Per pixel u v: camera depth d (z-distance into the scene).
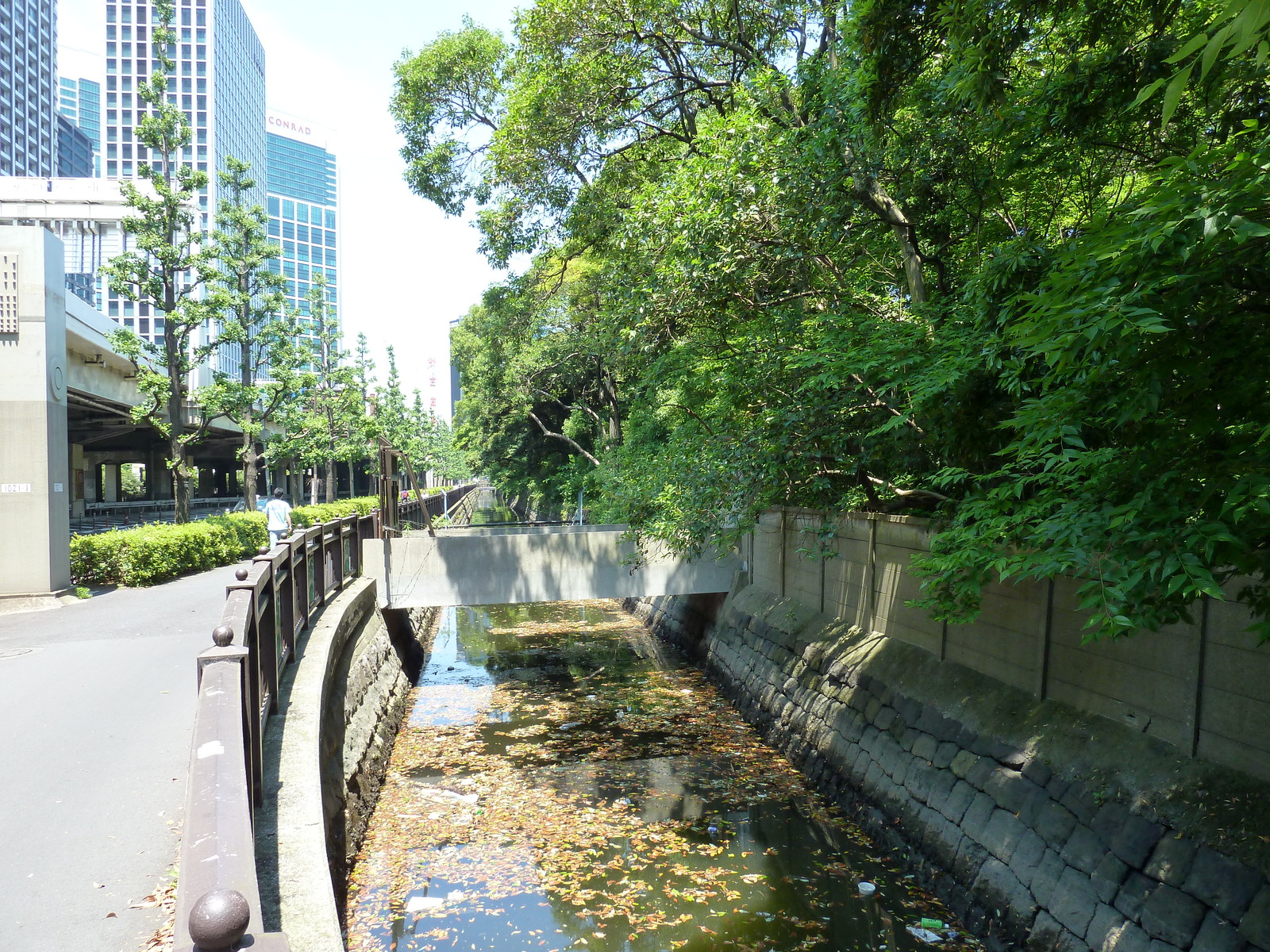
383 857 6.73
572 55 13.38
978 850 5.90
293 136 154.00
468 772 8.88
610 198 14.83
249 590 4.60
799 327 8.73
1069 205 8.58
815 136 8.15
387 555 12.59
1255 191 2.73
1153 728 5.18
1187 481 3.50
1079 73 6.25
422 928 5.64
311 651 7.17
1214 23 1.75
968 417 5.98
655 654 15.49
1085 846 5.09
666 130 15.20
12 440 10.89
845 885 6.36
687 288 9.09
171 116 18.64
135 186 18.70
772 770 9.09
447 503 40.69
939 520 7.68
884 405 7.39
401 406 49.31
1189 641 4.92
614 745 9.89
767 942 5.48
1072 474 4.23
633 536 11.59
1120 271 3.19
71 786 4.61
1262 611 3.52
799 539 11.31
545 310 23.42
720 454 8.95
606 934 5.58
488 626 19.06
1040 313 3.55
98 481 54.44
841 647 9.30
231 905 1.67
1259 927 3.92
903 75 7.10
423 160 18.86
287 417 29.30
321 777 5.21
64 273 11.83
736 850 6.97
